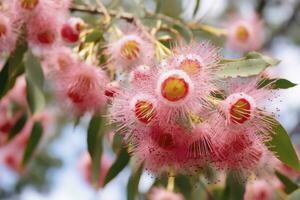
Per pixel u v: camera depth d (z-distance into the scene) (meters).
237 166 0.42
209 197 0.55
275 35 1.00
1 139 0.62
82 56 0.48
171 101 0.40
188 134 0.40
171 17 0.57
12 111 0.60
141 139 0.41
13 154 0.77
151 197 0.54
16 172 0.78
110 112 0.44
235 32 0.62
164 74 0.40
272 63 0.43
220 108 0.40
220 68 0.42
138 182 0.51
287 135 0.43
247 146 0.41
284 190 0.54
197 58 0.41
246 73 0.42
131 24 0.50
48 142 0.96
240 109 0.40
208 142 0.40
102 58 0.48
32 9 0.47
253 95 0.41
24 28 0.48
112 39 0.48
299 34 1.04
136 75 0.42
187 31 0.54
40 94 0.53
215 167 0.42
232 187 0.50
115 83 0.45
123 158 0.50
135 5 0.55
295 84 0.43
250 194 0.54
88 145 0.50
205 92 0.40
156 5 0.57
